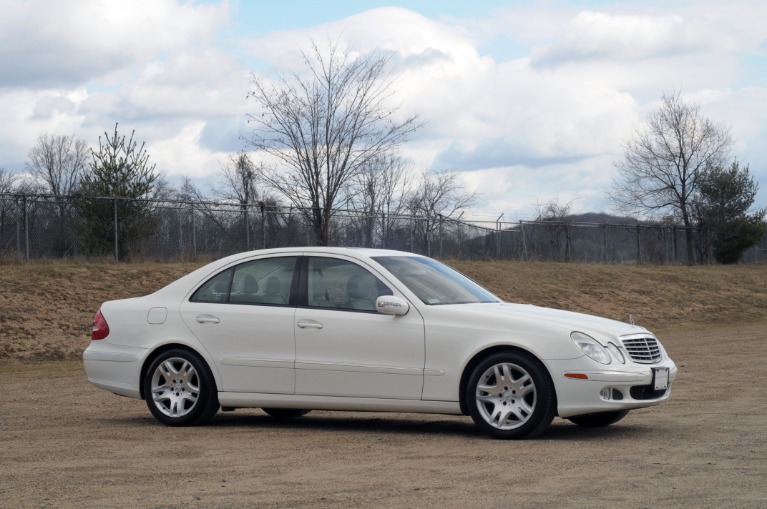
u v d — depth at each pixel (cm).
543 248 4725
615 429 945
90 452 832
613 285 4081
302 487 667
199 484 683
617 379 868
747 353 2002
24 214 2862
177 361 1006
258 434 941
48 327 2312
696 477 686
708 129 6088
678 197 6109
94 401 1278
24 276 2620
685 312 3841
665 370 915
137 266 2933
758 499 611
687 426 958
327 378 947
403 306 914
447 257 4078
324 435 930
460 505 604
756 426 948
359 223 3503
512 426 879
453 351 902
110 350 1035
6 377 1728
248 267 1009
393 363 922
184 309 1011
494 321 896
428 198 4944
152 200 3100
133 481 698
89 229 3038
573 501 611
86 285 2669
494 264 4062
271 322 970
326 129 2875
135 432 962
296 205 2928
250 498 632
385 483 679
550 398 870
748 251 6309
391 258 988
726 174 6056
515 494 634
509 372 884
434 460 773
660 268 4706
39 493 659
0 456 816
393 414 1106
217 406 995
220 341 988
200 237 3231
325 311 954
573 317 923
